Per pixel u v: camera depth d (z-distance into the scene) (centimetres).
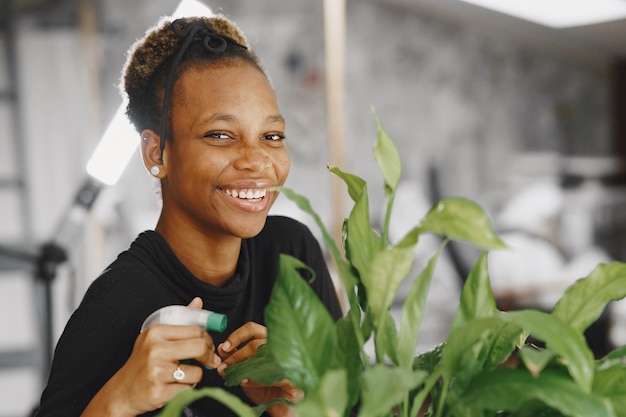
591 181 536
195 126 88
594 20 247
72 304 232
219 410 92
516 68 547
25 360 400
